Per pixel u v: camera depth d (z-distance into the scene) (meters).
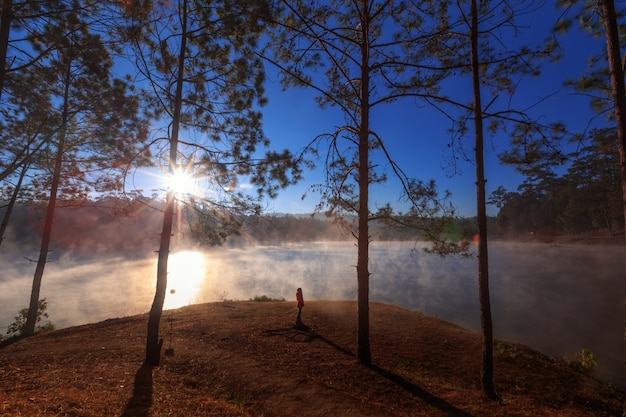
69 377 7.00
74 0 7.90
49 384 6.42
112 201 10.67
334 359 9.73
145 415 5.24
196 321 14.05
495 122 8.27
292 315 15.21
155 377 7.46
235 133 9.52
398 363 9.92
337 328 13.33
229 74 9.27
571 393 9.05
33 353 9.77
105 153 13.35
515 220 107.12
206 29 8.84
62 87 11.95
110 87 11.50
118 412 5.23
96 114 11.87
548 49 7.41
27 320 14.47
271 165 9.25
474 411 6.93
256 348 10.57
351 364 9.25
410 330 13.27
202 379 7.97
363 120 9.40
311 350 10.50
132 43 8.41
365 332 9.34
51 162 13.88
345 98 10.48
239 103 9.41
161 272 8.68
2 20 7.73
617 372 11.89
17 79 9.21
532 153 7.30
